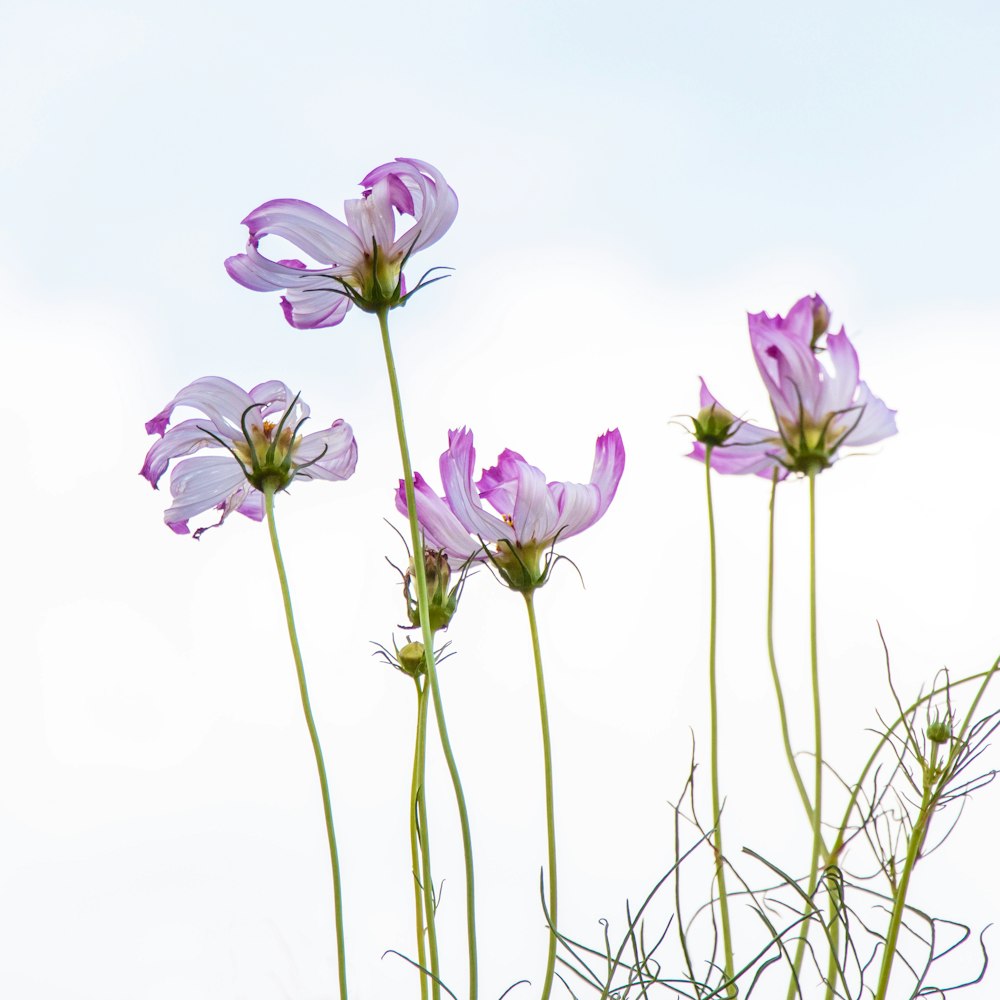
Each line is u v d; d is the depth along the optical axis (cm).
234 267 99
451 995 93
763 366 97
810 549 95
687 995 93
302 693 94
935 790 94
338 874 92
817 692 94
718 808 94
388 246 98
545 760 95
